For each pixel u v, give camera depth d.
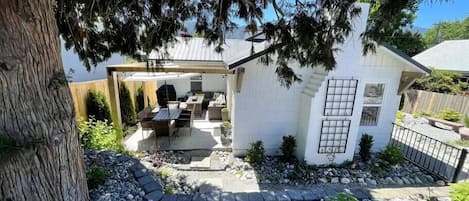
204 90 15.54
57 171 2.22
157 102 13.02
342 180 5.62
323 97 5.96
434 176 5.87
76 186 2.49
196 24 4.37
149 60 5.69
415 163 6.49
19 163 1.99
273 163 6.46
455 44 21.50
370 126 7.13
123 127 8.04
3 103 1.85
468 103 11.81
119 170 4.27
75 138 2.45
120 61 12.48
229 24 4.05
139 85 10.85
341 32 3.81
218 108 10.11
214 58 10.98
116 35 4.57
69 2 3.41
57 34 2.20
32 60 1.92
